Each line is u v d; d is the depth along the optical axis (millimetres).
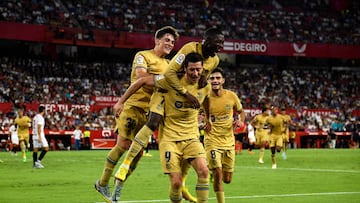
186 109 9000
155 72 10859
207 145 11930
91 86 52156
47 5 53812
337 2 70250
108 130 44781
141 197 13297
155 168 23188
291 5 67250
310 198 13266
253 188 15547
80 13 54938
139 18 57375
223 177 12250
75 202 12398
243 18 62750
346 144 53219
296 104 58281
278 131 24922
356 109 59812
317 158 32500
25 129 28578
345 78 63938
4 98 46406
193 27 59062
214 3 63562
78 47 56312
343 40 64312
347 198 13289
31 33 50500
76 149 42094
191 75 8922
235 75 60125
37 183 16625
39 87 49688
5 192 14258
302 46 60594
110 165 10820
